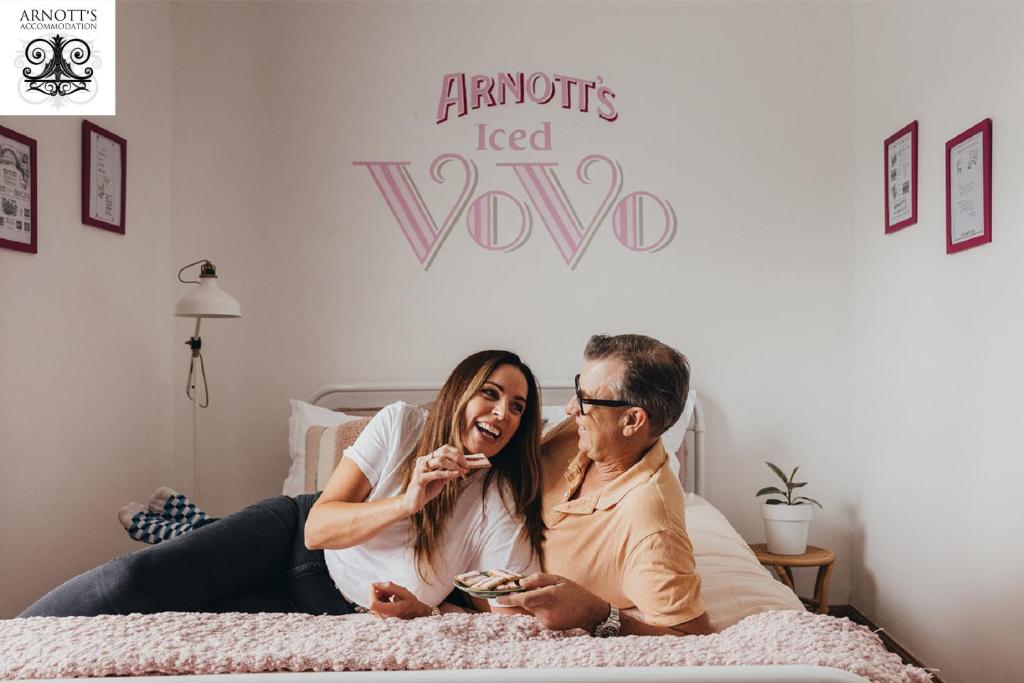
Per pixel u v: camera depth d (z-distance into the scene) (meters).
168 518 2.07
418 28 2.96
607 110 2.96
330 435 2.46
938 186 2.32
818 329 2.95
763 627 1.11
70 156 2.35
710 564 1.91
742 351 2.95
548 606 1.14
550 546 1.38
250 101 2.95
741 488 2.95
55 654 0.99
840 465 2.95
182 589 1.39
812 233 2.96
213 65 2.95
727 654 1.01
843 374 2.96
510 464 1.42
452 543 1.40
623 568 1.29
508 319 2.95
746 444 2.94
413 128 2.96
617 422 1.30
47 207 2.24
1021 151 1.90
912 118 2.48
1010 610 1.96
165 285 2.89
